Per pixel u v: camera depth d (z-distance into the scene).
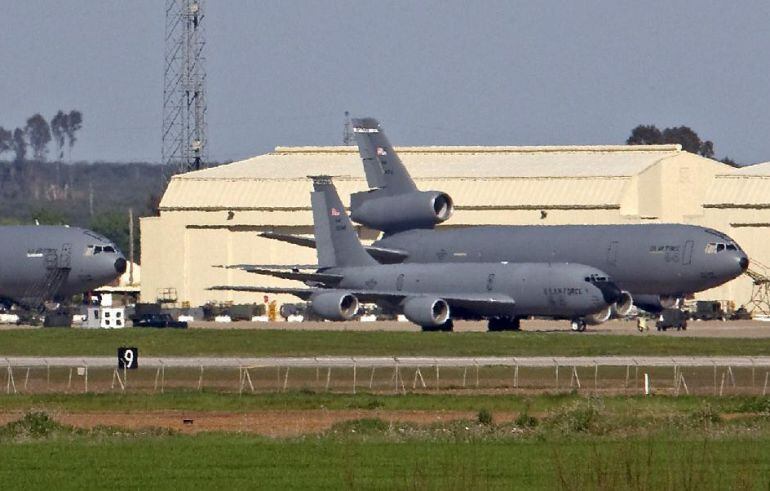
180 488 155.75
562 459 169.12
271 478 161.25
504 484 155.25
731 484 149.38
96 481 160.12
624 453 152.25
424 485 147.25
